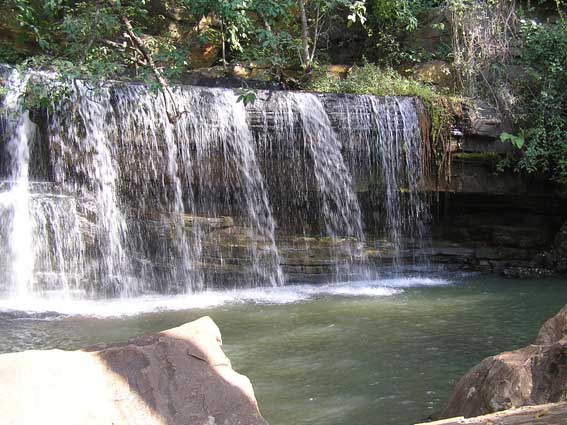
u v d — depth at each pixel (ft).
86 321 28.68
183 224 38.65
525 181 43.34
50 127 37.01
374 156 42.27
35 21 40.42
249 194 40.24
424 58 52.42
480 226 44.55
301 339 25.23
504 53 47.44
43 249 35.12
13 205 34.58
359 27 57.21
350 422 16.84
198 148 39.19
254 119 40.14
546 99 43.34
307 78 48.42
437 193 42.75
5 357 10.32
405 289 37.06
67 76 32.48
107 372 10.66
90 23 34.40
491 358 14.20
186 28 50.90
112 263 36.78
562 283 38.63
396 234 43.14
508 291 35.83
